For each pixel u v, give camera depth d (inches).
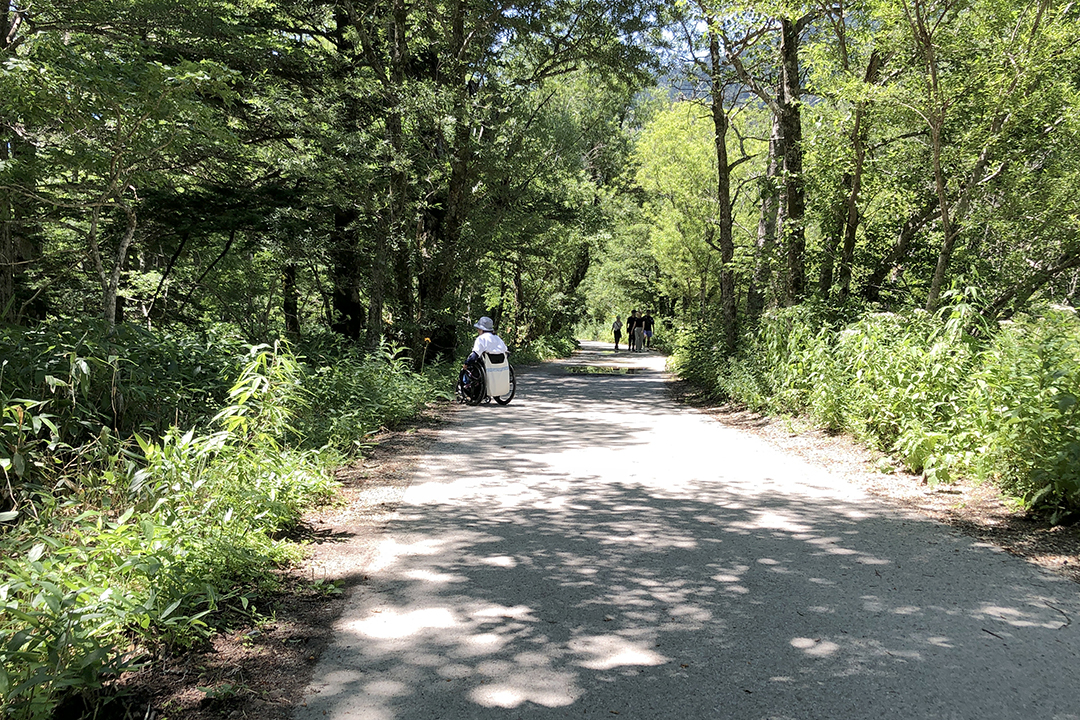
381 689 127.4
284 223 617.9
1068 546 196.9
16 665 116.5
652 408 561.3
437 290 778.2
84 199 381.7
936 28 406.6
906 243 556.7
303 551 202.4
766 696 123.6
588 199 1291.8
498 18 727.1
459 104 642.2
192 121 344.5
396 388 484.1
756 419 469.7
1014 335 298.7
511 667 135.0
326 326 635.5
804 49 491.2
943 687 125.6
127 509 207.5
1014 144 450.0
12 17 543.2
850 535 213.9
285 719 118.2
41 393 260.1
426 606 164.4
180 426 304.2
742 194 1232.8
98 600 137.2
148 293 714.8
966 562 188.2
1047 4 391.9
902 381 314.2
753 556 196.9
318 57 715.4
